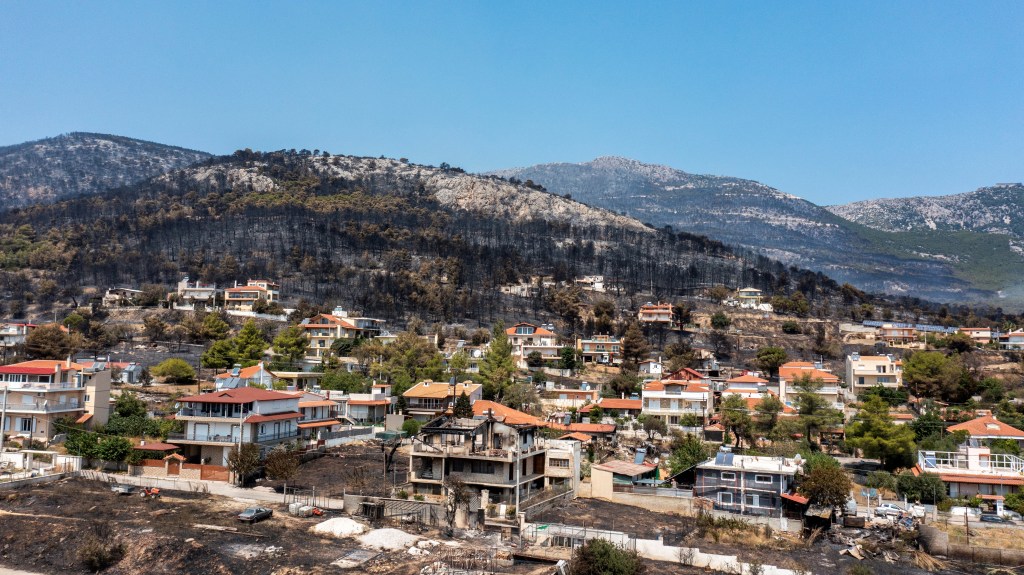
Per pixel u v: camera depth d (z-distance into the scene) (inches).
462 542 3521.2
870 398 6072.8
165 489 4126.5
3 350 7504.9
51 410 4749.0
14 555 3213.6
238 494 4072.3
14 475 4133.9
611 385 7751.0
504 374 7145.7
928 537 3885.3
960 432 5487.2
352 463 4835.1
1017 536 3988.7
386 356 7815.0
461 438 4119.1
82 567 3152.1
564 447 4648.1
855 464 5447.8
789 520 4099.4
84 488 4025.6
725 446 5762.8
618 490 4539.9
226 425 4559.5
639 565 3213.6
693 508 4335.6
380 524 3693.4
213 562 3137.3
